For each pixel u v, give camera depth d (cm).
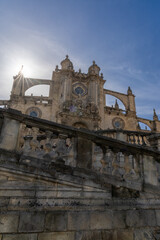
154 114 4922
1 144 521
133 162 827
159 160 718
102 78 4550
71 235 445
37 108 3722
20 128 571
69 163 605
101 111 4109
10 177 478
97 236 464
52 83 4184
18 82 3956
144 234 514
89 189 530
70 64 4288
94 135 647
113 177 603
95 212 492
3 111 555
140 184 633
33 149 571
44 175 504
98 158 923
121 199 544
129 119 4400
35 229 424
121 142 669
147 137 1048
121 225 501
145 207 560
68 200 491
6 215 418
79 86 4184
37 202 462
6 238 397
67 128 622
